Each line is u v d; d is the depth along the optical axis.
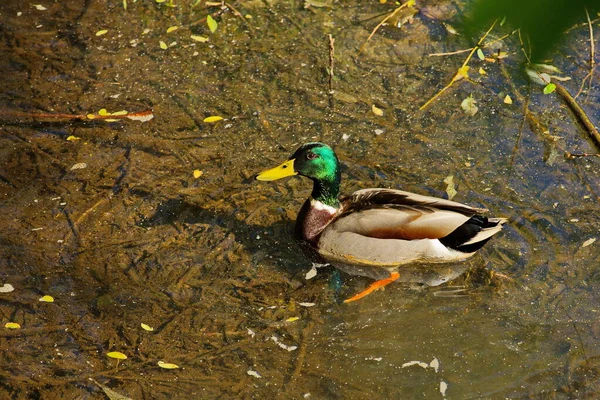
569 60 13.09
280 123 12.08
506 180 10.79
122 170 11.18
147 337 8.55
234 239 10.02
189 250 9.82
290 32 14.05
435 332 8.58
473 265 9.52
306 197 10.79
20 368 8.15
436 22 14.12
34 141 11.73
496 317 8.74
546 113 12.07
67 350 8.38
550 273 9.27
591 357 8.10
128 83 12.96
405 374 8.00
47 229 10.12
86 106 12.45
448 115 12.12
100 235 10.03
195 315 8.85
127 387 7.90
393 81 12.87
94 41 13.85
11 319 8.78
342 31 14.02
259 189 10.88
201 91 12.79
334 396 7.73
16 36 13.95
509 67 13.05
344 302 9.08
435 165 11.14
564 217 10.09
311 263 9.79
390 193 9.83
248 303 9.03
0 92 12.73
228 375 8.03
